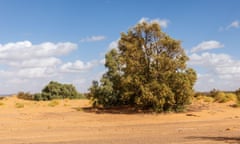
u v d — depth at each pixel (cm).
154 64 3497
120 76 3784
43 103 4866
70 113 3419
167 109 3388
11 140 1700
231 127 2144
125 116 3150
